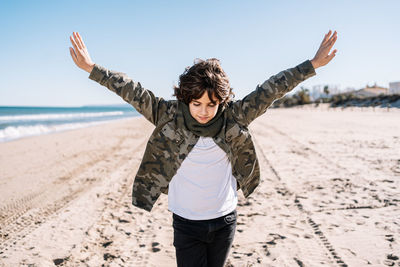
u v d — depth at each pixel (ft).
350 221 12.36
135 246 11.48
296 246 10.61
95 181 22.39
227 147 5.65
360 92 242.58
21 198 18.71
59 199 18.19
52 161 31.12
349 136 41.19
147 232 12.74
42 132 66.39
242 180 6.01
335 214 13.23
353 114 104.12
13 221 14.75
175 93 5.58
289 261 9.64
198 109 5.19
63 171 26.27
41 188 20.94
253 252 10.39
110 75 5.74
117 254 10.88
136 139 50.31
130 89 5.67
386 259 9.37
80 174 24.90
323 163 24.18
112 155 34.01
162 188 5.93
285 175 20.88
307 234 11.50
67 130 71.36
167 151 5.77
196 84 4.88
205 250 5.61
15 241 12.32
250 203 15.49
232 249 10.74
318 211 13.74
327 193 16.26
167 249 11.14
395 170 20.48
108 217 14.69
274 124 72.59
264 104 5.65
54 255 10.96
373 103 148.15
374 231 11.30
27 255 11.02
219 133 5.60
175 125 5.63
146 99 5.70
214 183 5.60
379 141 34.78
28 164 29.76
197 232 5.41
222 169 5.70
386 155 26.02
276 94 5.62
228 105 5.77
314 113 131.64
